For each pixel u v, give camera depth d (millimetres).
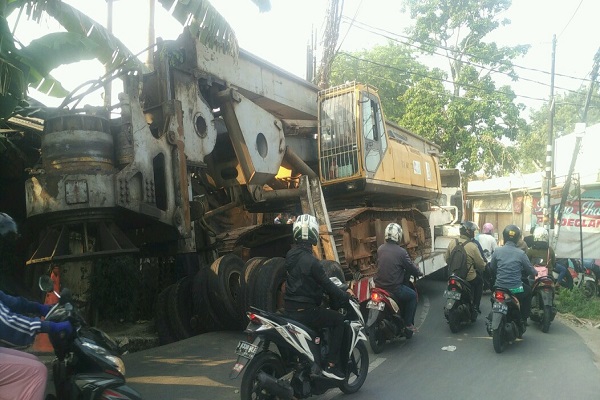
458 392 5875
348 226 10812
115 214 6914
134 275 7637
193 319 8398
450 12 32438
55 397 3850
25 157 9383
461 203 23219
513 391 5891
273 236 11180
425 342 8344
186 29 8562
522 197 31141
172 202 7605
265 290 7891
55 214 6676
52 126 6777
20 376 3354
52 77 9461
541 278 9148
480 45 31750
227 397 5465
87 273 6902
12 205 9516
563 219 15773
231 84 9234
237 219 11344
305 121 11195
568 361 7133
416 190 14562
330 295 5539
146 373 6270
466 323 9453
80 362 3760
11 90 7148
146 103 8102
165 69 8008
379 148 12016
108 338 3979
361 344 5973
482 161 31734
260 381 4703
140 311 8516
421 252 13969
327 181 11164
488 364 7031
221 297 8055
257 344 4668
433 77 30719
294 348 5012
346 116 11109
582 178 22531
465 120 30594
